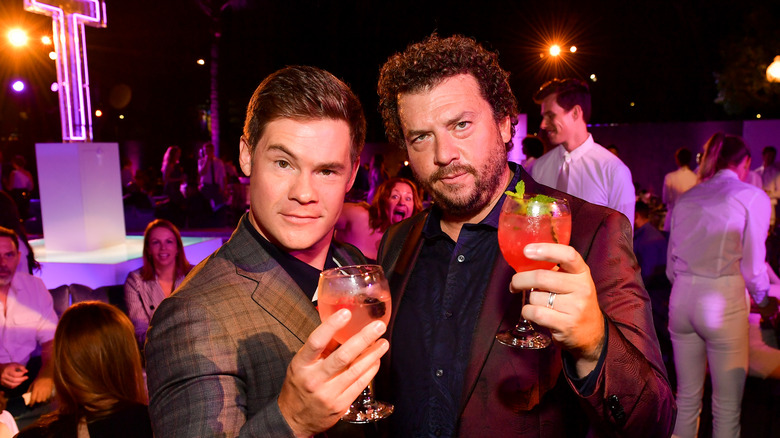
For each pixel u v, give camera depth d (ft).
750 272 10.09
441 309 4.89
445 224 5.31
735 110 46.09
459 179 4.75
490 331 4.44
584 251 4.51
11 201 12.94
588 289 3.22
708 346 10.34
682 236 10.50
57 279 15.20
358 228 14.30
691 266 10.34
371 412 4.22
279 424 3.17
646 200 24.93
